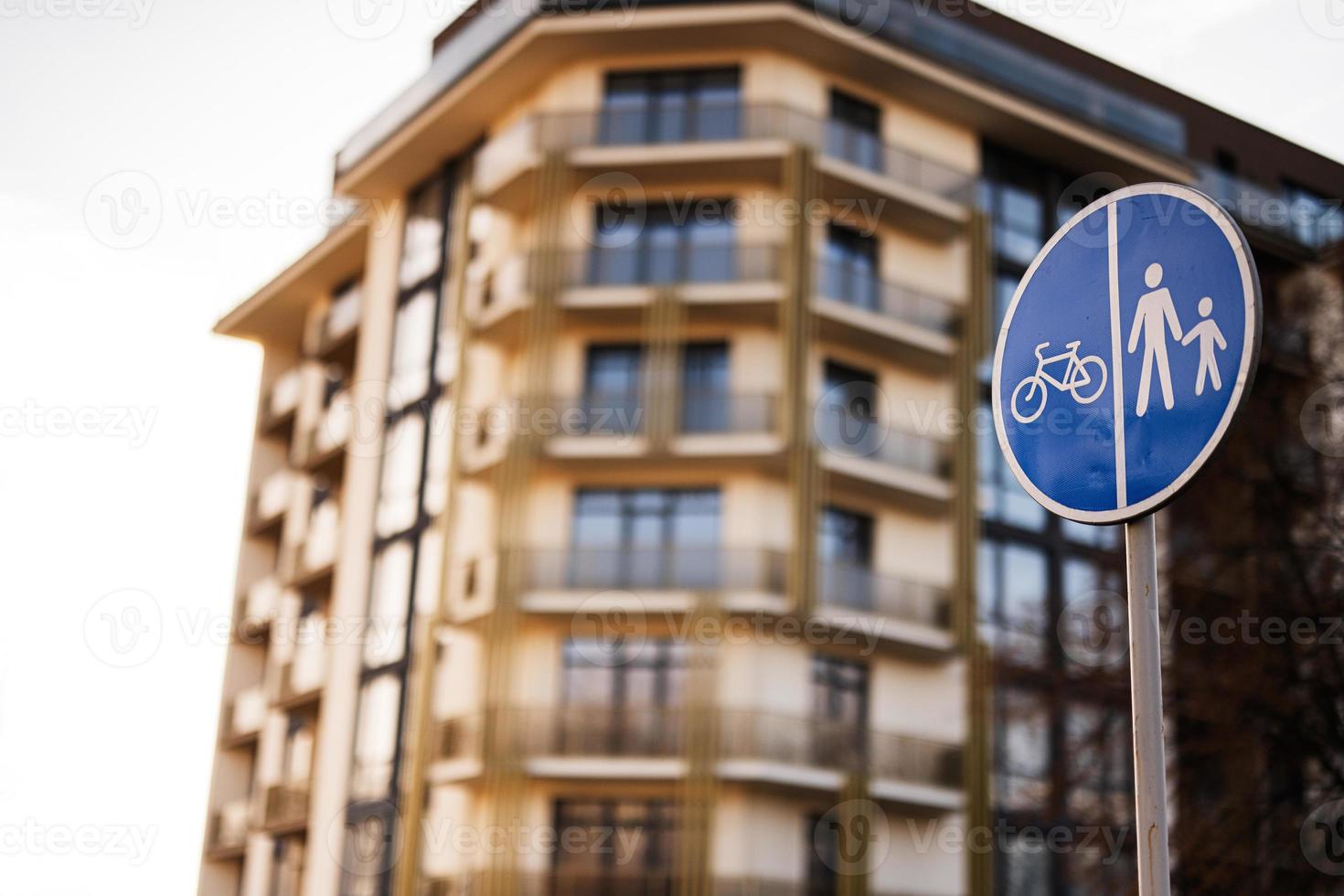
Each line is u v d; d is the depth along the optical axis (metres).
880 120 36.56
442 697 33.72
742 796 30.73
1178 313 5.41
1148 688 5.22
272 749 42.06
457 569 34.28
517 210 36.22
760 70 35.25
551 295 33.94
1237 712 27.66
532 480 33.34
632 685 31.98
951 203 35.91
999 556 34.56
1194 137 42.78
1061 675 32.38
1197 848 26.88
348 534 39.16
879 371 34.72
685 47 35.56
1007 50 37.97
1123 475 5.49
